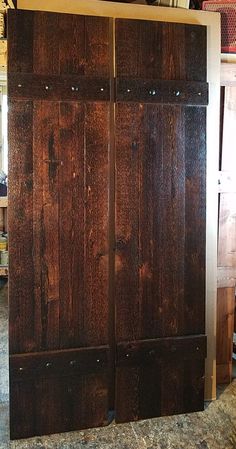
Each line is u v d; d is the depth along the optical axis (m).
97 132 1.76
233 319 2.26
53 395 1.79
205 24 1.93
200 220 1.92
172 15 1.89
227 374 2.26
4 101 4.68
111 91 1.77
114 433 1.80
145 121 1.81
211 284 2.03
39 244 1.74
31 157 1.70
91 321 1.82
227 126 2.15
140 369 1.88
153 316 1.89
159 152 1.83
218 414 1.95
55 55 1.69
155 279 1.88
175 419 1.91
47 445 1.72
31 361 1.75
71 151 1.74
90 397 1.84
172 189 1.86
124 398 1.87
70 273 1.78
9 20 1.64
